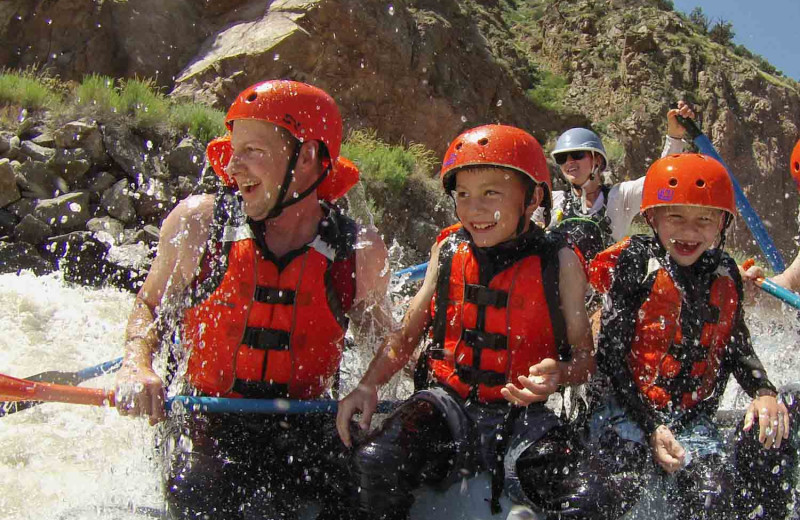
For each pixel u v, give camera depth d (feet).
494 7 97.81
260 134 9.50
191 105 39.58
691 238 10.29
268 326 9.81
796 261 13.83
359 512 9.24
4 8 46.26
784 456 9.73
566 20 102.37
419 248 41.34
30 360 15.62
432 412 9.82
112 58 48.80
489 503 9.57
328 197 10.67
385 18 58.39
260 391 9.98
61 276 26.16
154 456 10.46
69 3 47.26
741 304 10.64
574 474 9.32
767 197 98.78
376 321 10.68
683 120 17.85
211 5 54.75
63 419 12.52
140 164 30.71
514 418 9.70
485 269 9.98
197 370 10.13
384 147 50.42
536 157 9.82
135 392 9.18
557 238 10.07
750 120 101.45
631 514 9.48
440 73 63.21
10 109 31.14
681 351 10.27
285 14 54.19
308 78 53.93
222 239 9.78
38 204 27.71
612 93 93.81
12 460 10.83
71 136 29.84
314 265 9.82
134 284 27.07
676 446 9.52
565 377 9.77
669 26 106.32
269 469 9.93
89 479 10.34
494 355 9.93
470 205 9.72
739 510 9.72
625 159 86.48
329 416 10.46
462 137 9.89
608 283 10.67
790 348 14.15
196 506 9.12
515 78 74.43
